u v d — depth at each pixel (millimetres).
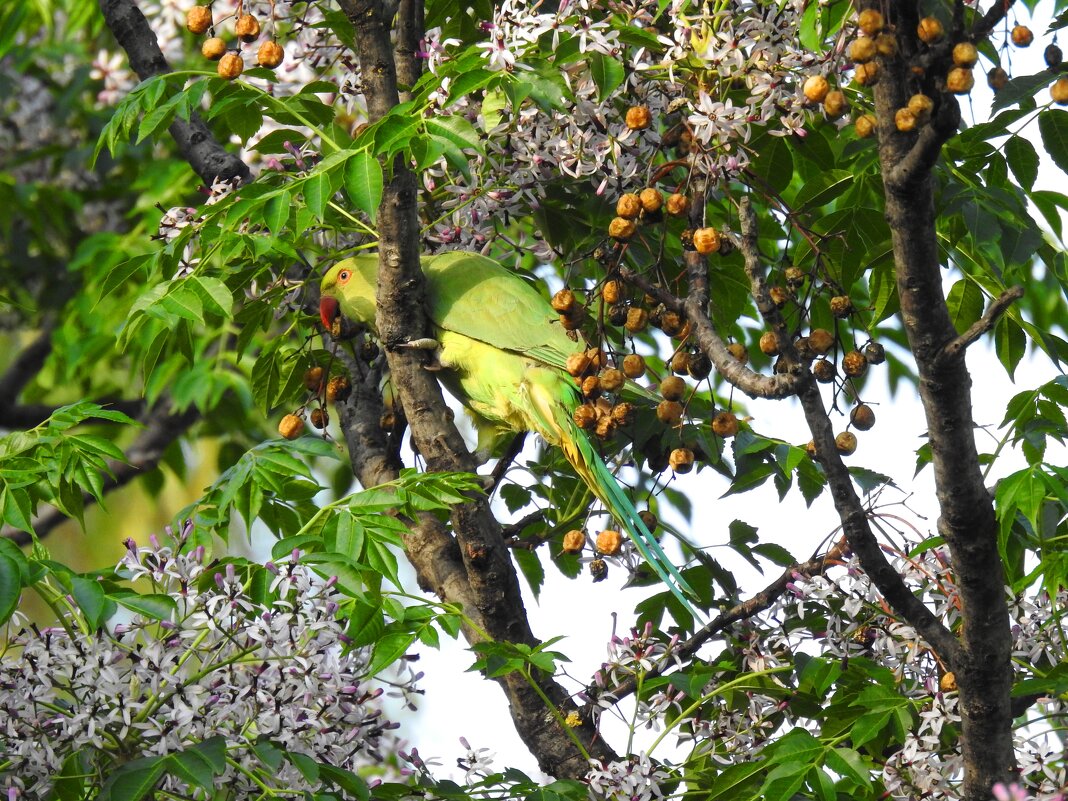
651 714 7668
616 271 7348
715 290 9578
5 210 14688
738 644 8258
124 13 10781
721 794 7023
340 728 6578
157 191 13578
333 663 6520
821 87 6711
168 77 8445
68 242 15883
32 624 6375
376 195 7113
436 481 7516
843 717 7324
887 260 8445
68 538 16297
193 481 16484
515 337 9430
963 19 5707
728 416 7656
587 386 7355
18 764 6227
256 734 6527
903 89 5852
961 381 6129
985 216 7758
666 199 7812
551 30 7258
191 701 6324
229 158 10305
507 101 7562
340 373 9953
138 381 16031
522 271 10828
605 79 7172
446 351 9648
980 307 8867
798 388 6605
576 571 10117
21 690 6219
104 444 7453
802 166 9742
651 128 7691
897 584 6762
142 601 6383
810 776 6801
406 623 6820
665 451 8867
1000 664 6621
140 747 6441
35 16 15891
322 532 7254
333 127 9289
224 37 13211
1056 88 6980
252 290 9359
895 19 5867
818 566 8047
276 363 9688
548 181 8578
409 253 8203
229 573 6547
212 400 13156
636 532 8781
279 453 7930
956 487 6293
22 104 15922
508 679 8164
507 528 9453
